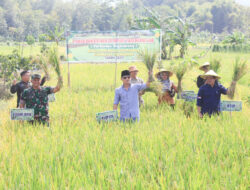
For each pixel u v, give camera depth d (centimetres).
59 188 384
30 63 1497
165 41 3597
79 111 807
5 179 411
